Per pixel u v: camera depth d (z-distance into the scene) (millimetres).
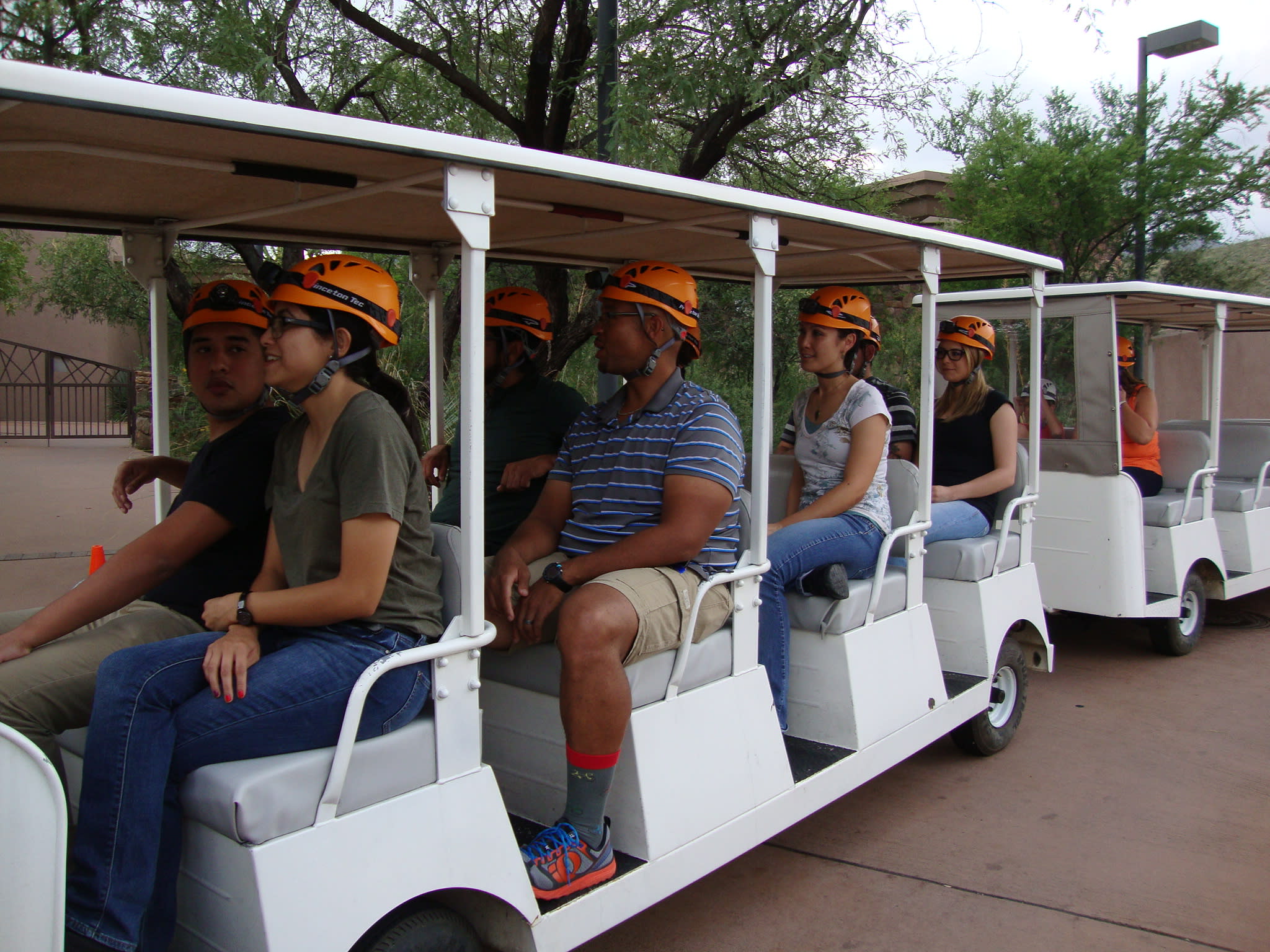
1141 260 10070
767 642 3350
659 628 2586
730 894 3338
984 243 3941
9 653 2205
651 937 3062
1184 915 3225
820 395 4000
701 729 2785
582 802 2469
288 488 2301
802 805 3121
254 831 1901
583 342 5605
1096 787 4219
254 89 5074
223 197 2859
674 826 2662
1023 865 3555
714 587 2852
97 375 18328
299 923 1924
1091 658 6191
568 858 2418
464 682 2234
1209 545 6258
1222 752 4617
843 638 3406
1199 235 10836
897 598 3742
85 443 14484
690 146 5969
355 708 2008
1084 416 5586
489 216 2168
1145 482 6172
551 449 3678
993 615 4262
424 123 6238
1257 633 6797
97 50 4734
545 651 2758
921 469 3799
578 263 4195
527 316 3621
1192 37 9766
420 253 4020
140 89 1685
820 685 3459
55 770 1819
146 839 1934
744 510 3166
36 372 16031
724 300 7816
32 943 1792
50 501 9312
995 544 4379
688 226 3221
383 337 2291
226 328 2758
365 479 2127
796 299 7535
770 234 2893
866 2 5734
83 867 1940
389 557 2139
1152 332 7637
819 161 7043
